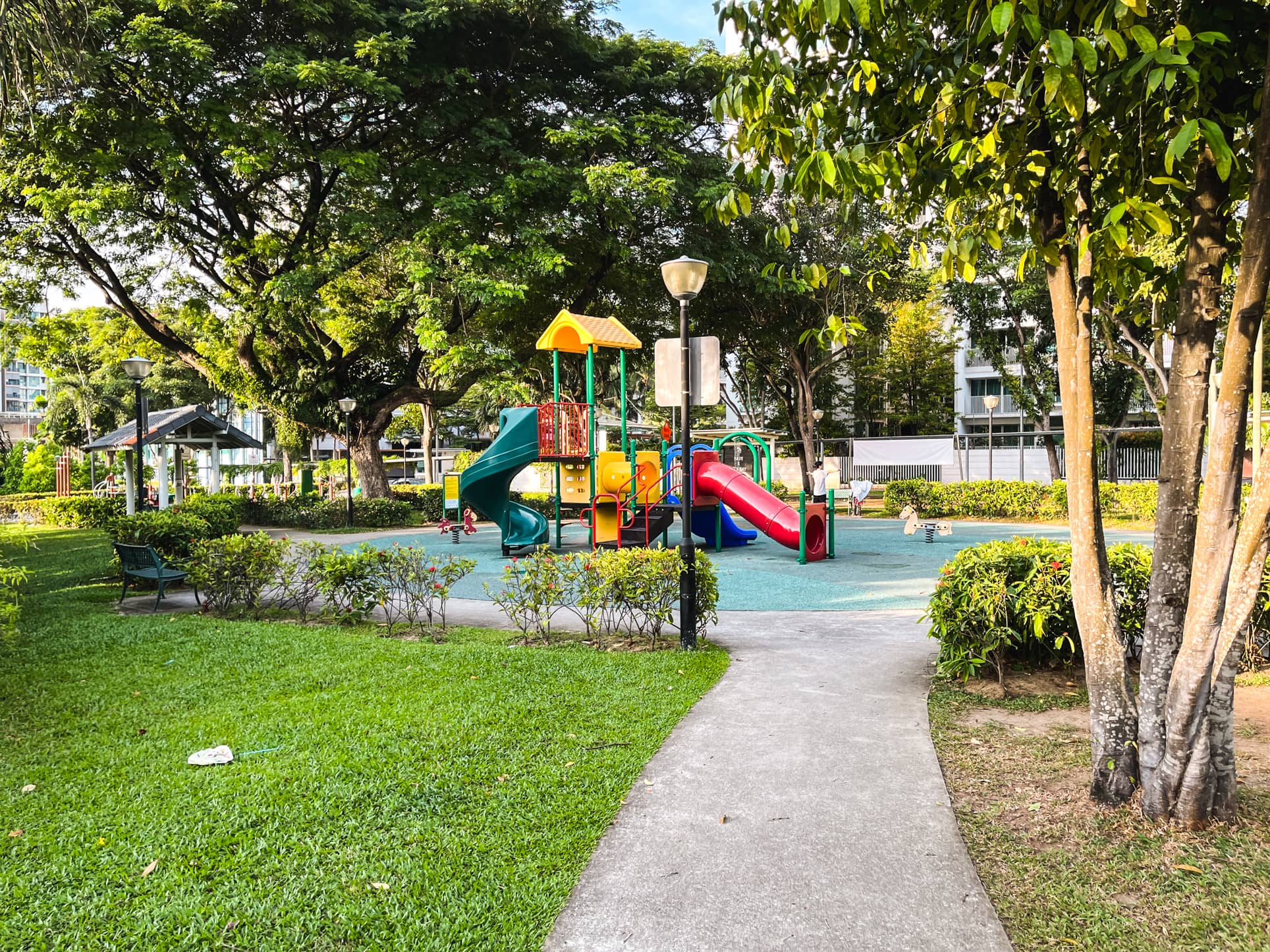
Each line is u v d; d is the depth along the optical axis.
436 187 21.03
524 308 27.27
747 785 4.18
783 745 4.78
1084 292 3.65
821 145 4.15
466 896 3.09
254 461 63.25
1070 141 3.63
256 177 20.89
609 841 3.56
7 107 9.08
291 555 10.02
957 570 6.07
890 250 4.44
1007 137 3.63
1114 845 3.40
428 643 7.73
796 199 24.47
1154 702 3.58
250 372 26.31
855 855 3.40
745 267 24.20
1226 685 3.47
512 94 22.78
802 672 6.55
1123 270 4.30
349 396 26.45
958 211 4.29
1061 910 2.95
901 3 3.78
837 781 4.22
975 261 3.97
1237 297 3.17
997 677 6.19
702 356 7.40
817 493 18.72
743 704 5.64
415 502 29.97
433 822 3.72
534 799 3.97
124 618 9.27
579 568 7.80
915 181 4.09
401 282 24.83
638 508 16.41
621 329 17.83
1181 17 3.38
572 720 5.23
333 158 19.88
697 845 3.50
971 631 5.95
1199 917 2.86
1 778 4.34
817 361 33.09
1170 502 3.54
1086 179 3.74
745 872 3.27
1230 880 3.07
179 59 17.48
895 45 3.89
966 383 44.81
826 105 4.04
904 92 4.06
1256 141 3.15
